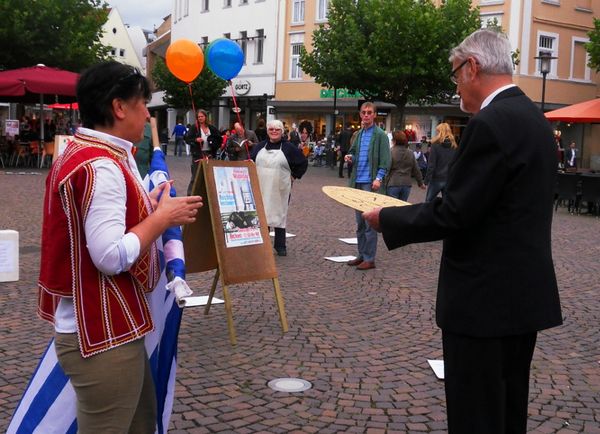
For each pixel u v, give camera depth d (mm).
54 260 2252
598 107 17172
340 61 25328
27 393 2643
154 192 2533
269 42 39219
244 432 3717
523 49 29594
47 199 2303
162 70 40031
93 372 2256
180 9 49031
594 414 4121
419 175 9492
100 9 27484
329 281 7539
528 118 2486
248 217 5676
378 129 8266
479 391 2531
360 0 26016
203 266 5664
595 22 23906
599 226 13703
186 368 4664
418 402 4215
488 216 2471
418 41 24047
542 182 2475
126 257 2184
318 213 13633
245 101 41062
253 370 4672
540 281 2480
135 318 2301
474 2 30656
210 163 5559
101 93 2314
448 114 31484
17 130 22219
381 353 5117
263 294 6816
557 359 5137
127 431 2322
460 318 2521
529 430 3861
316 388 4383
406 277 7863
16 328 5391
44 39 24906
